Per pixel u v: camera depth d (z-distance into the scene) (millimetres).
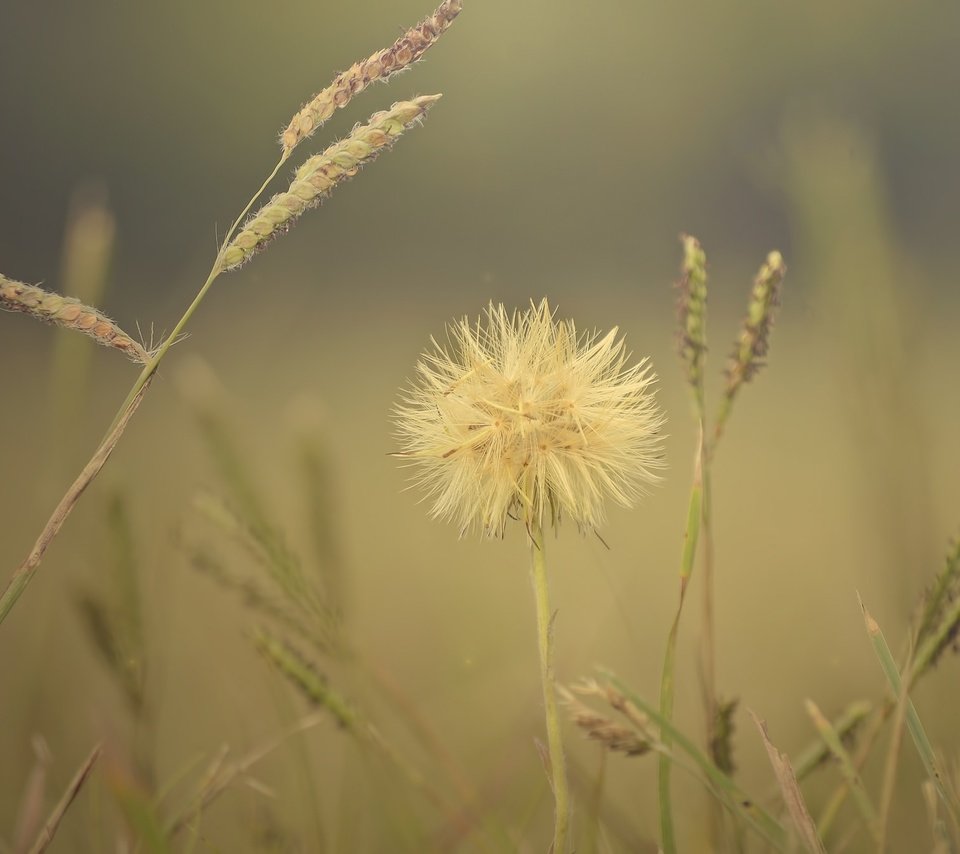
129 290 5750
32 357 2199
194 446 988
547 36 9336
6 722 735
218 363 1249
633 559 1091
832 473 1343
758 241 1042
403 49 633
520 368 650
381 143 630
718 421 668
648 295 4336
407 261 6125
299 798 700
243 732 708
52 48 8766
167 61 9680
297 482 682
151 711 672
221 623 736
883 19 7078
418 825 671
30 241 3982
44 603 774
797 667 795
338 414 2244
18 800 709
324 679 654
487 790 699
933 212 876
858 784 641
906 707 631
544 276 5453
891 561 675
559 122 8992
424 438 652
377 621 931
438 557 1169
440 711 751
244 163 9477
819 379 1613
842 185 677
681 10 8844
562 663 743
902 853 672
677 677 758
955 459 703
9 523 989
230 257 633
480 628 892
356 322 4293
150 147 9133
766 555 1122
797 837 629
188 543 664
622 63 9062
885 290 676
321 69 10641
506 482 640
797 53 8398
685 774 719
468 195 8602
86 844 685
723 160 6902
